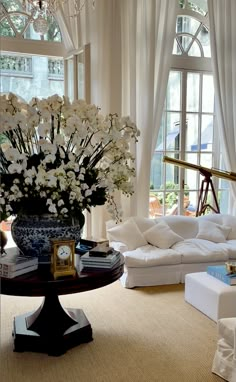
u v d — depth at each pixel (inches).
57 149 82.7
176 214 204.2
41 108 81.7
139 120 178.9
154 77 178.5
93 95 172.9
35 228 88.0
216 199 191.8
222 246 155.2
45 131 80.8
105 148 90.9
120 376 84.0
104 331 105.3
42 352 92.2
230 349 82.6
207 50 201.9
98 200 91.7
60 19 173.2
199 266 147.7
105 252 90.9
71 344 94.7
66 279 81.6
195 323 111.1
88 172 88.7
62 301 126.5
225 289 111.7
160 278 143.4
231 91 193.6
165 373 85.4
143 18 174.2
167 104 196.9
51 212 84.9
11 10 171.9
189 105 201.5
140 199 180.7
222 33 188.9
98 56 171.6
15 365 87.3
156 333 104.6
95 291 136.3
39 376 83.4
